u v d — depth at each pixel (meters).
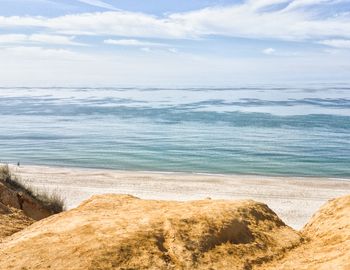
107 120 125.44
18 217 12.97
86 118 132.38
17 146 76.94
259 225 7.89
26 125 113.06
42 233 7.27
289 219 29.56
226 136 90.38
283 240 7.66
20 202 16.98
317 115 132.88
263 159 64.06
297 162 61.59
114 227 7.16
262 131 98.44
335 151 71.69
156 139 86.12
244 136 90.31
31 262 6.31
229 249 6.96
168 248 6.72
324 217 8.54
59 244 6.70
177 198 35.91
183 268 6.32
